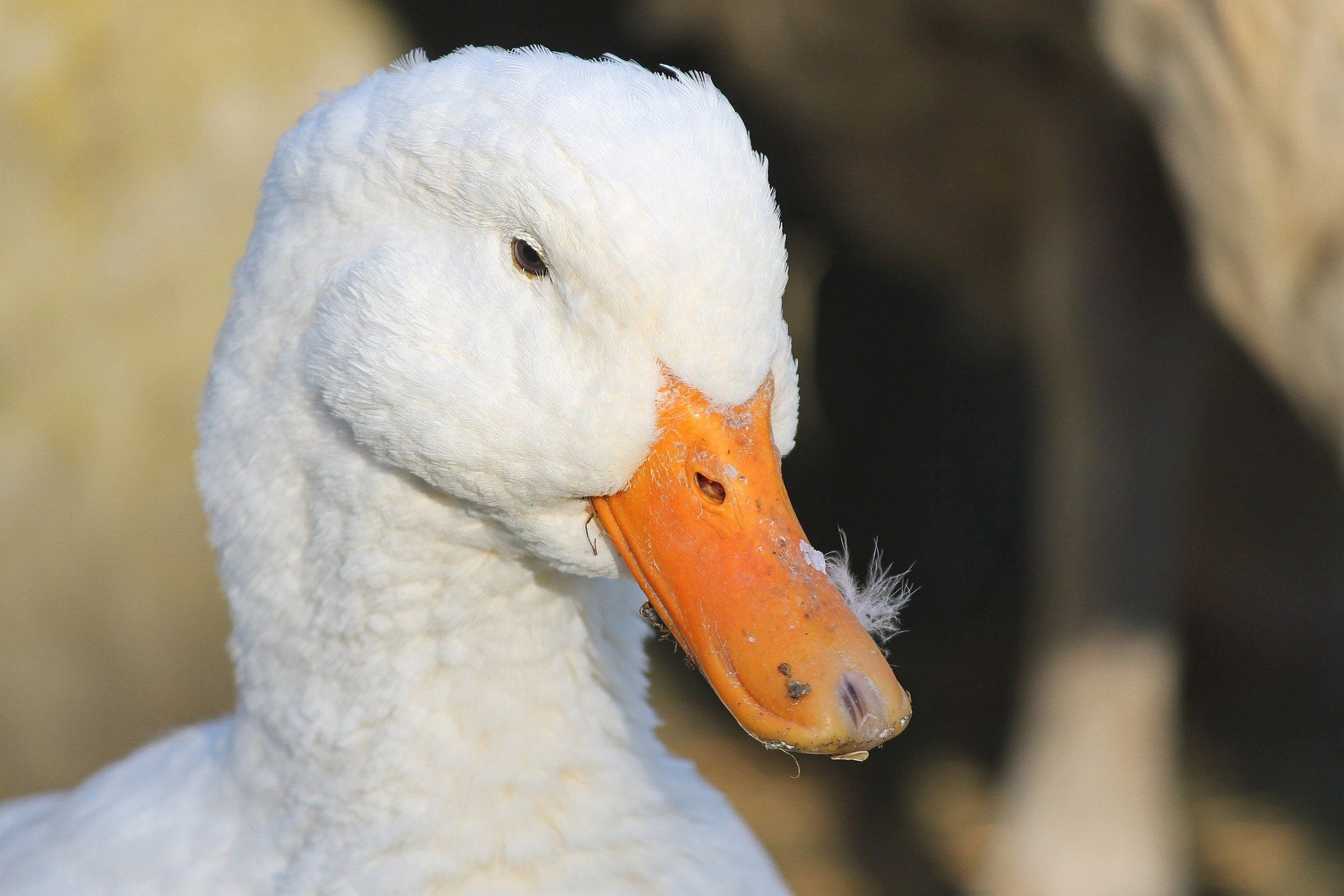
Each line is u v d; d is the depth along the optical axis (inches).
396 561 177.9
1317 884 458.6
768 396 161.2
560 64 161.0
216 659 442.6
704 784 211.0
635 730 202.2
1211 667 584.1
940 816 512.7
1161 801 428.8
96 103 443.5
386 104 166.6
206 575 440.5
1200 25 280.2
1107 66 323.6
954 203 484.4
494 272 161.5
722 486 158.4
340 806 186.9
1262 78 271.9
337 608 181.3
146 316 438.6
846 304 641.6
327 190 170.2
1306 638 577.9
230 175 444.8
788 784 537.6
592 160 151.7
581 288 156.1
